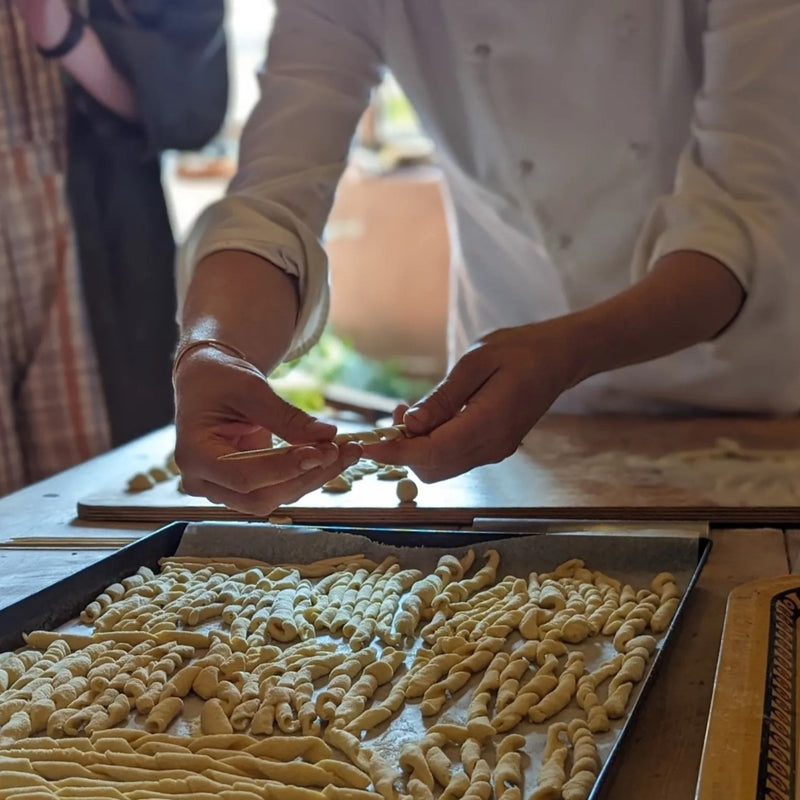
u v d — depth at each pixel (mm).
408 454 765
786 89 1011
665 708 615
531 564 848
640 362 919
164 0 1596
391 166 3209
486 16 1133
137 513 1004
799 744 526
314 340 1090
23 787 568
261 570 868
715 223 1001
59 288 1623
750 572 808
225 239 983
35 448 1675
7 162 1577
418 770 571
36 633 754
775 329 1059
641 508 926
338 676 684
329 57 1146
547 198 1219
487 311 1346
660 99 1145
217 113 1667
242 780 569
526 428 816
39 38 1495
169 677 700
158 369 1699
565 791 530
